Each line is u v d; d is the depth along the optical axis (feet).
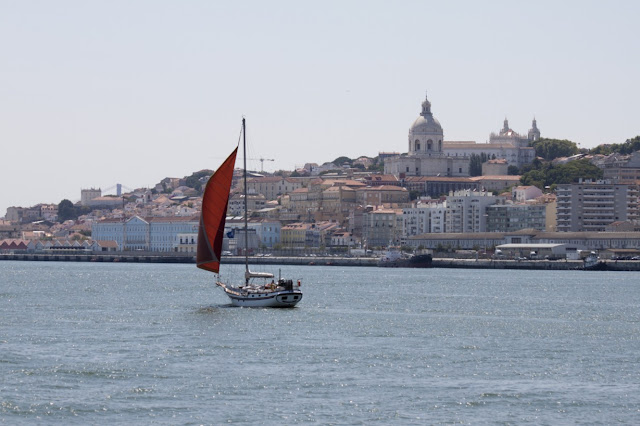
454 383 598.75
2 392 563.89
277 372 625.00
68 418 515.09
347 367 645.10
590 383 602.44
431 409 536.42
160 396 558.97
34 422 507.71
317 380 602.03
